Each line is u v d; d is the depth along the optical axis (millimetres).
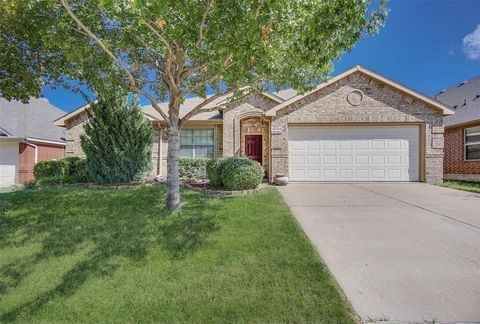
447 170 16172
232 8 4426
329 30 4457
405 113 12570
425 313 3002
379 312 3033
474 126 14352
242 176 9188
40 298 3592
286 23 4801
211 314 3117
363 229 5758
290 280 3730
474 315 2955
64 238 5508
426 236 5316
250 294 3447
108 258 4605
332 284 3588
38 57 7195
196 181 12172
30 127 17641
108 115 10562
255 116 15078
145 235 5516
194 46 5234
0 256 4812
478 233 5469
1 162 16578
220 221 6184
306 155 12969
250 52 4883
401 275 3820
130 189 9453
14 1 4750
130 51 6484
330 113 12703
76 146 15656
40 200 8023
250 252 4621
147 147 11242
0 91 8039
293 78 7090
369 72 12516
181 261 4414
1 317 3299
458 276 3775
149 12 4230
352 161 12906
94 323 3105
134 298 3490
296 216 6730
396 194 9672
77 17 5488
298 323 2920
